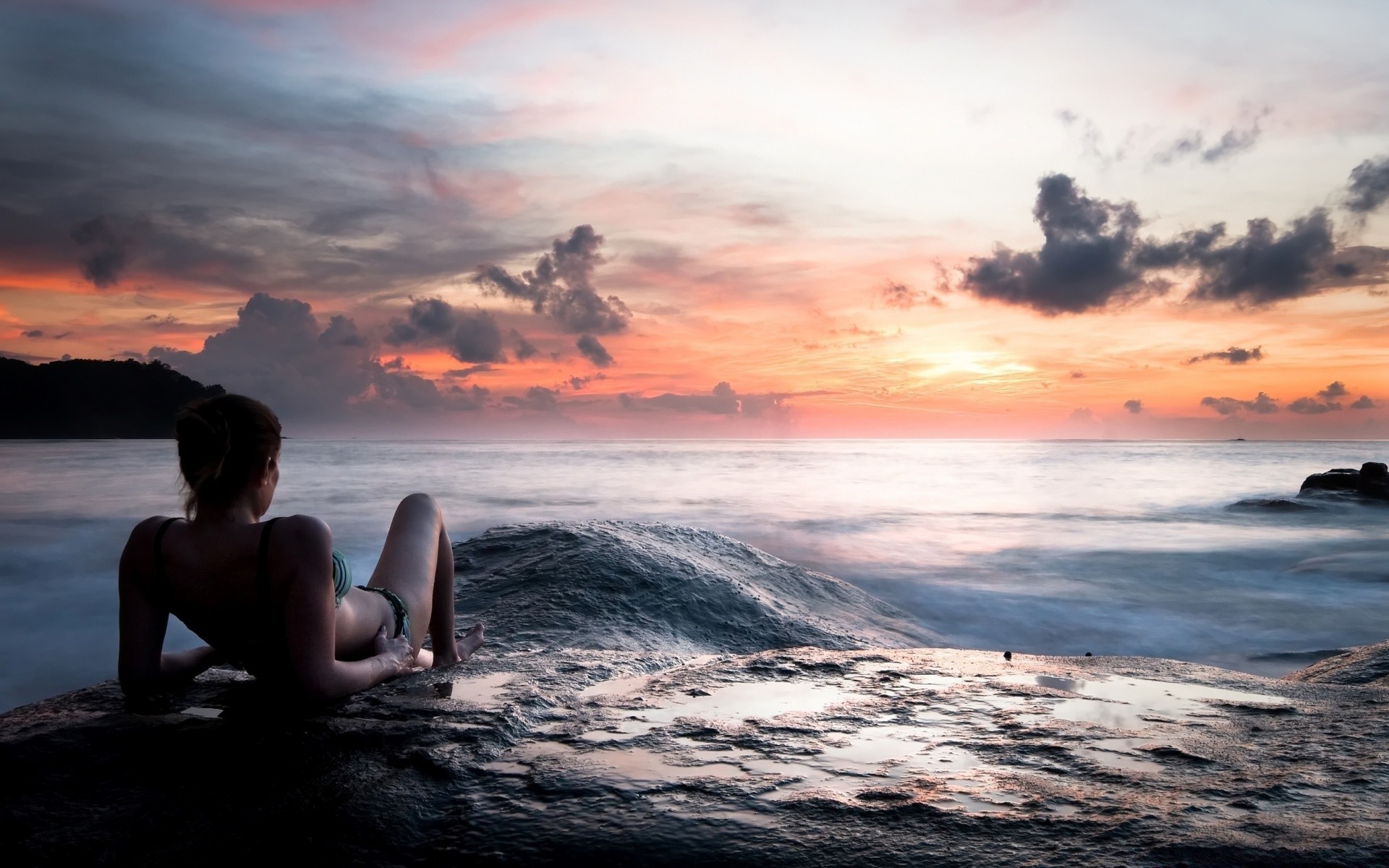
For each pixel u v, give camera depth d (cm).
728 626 577
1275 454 12488
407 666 283
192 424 235
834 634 600
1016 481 4944
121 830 169
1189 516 2680
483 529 2369
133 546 246
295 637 235
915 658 321
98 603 1203
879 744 210
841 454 12338
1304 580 1502
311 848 159
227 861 156
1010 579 1488
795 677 287
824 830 154
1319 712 239
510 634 507
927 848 145
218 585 239
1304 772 183
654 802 171
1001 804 166
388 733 218
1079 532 2234
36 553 1580
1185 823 152
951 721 231
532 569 634
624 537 699
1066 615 1227
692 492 3788
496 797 178
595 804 171
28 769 198
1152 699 255
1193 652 1039
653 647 515
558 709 248
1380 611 1252
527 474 5209
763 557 780
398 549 303
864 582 1459
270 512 2436
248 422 239
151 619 249
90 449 7194
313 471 5278
